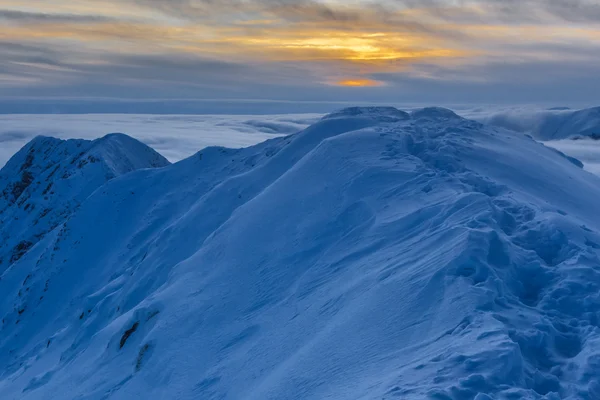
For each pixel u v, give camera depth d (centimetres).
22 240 8119
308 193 2516
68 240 5672
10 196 11069
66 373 2748
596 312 1123
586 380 922
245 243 2439
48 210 8412
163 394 1819
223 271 2355
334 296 1708
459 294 1216
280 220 2452
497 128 3228
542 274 1306
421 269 1436
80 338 3356
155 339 2109
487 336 1030
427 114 3538
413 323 1246
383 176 2341
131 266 4472
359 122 3478
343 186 2398
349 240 2055
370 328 1348
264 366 1608
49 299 5278
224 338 1933
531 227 1570
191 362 1897
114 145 8544
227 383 1666
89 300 3941
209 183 4988
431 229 1748
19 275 6669
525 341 1030
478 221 1579
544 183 2420
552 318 1125
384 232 1930
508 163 2514
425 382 939
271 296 2025
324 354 1387
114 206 5662
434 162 2469
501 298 1191
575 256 1358
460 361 967
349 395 1098
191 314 2153
